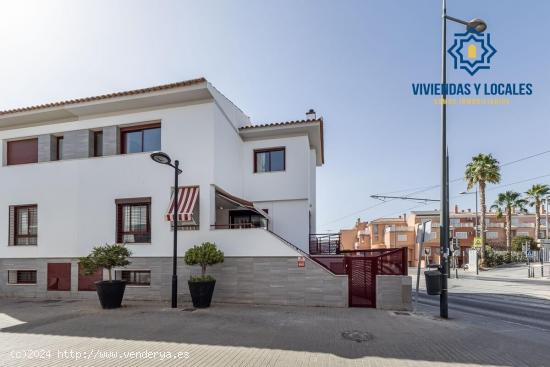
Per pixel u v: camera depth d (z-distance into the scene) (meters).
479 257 38.22
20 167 15.27
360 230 68.06
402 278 11.09
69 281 14.06
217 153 13.63
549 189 45.59
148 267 13.26
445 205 10.28
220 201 14.83
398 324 8.95
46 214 14.67
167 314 10.27
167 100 13.65
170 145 13.73
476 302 14.12
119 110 14.41
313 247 16.86
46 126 15.28
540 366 6.05
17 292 14.54
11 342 7.49
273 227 16.22
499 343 7.39
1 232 15.10
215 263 11.91
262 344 7.18
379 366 5.97
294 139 16.36
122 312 10.70
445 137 10.52
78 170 14.51
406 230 51.81
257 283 12.13
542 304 13.62
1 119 15.04
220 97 14.12
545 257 40.91
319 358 6.34
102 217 14.02
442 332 8.20
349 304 11.40
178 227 13.20
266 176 16.44
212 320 9.41
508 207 45.62
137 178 13.84
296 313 10.32
